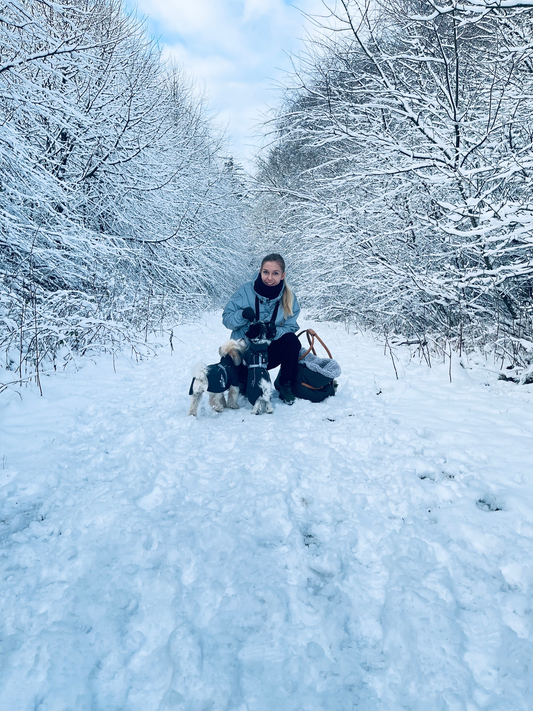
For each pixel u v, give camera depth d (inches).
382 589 71.5
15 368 197.3
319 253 376.2
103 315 251.3
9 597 68.3
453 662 56.2
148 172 363.9
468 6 177.8
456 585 70.8
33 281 238.4
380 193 277.1
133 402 177.0
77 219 303.0
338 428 141.8
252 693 53.7
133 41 406.0
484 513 88.7
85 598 67.0
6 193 238.5
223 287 689.0
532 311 218.5
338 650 60.4
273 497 95.8
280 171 528.1
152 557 76.7
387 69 275.4
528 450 116.6
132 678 55.9
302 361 178.1
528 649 58.3
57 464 117.6
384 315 329.1
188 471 111.7
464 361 219.3
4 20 196.4
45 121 291.1
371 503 97.0
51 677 54.2
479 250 201.9
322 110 259.8
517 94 216.4
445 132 233.8
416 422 144.1
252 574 73.6
